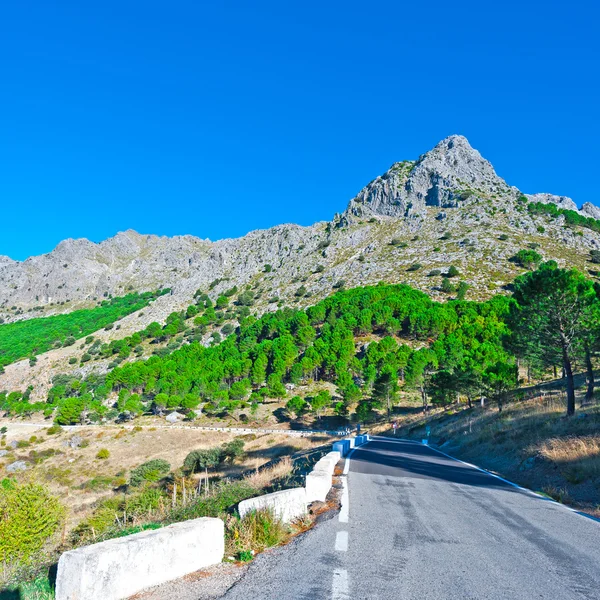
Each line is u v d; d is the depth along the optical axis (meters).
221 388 92.81
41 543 13.95
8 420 101.62
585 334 20.47
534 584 4.13
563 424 17.23
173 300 198.88
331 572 4.27
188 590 3.85
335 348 89.31
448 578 4.20
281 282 180.25
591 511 8.16
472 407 44.91
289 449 43.25
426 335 94.62
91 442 63.78
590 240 150.00
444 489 10.16
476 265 137.00
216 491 8.98
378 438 40.31
